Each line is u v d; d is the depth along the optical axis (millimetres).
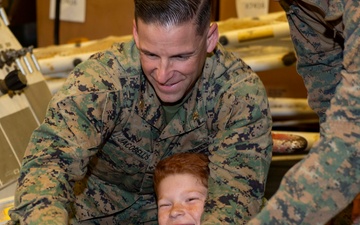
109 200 2395
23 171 1897
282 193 1530
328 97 2355
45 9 3916
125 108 2096
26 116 2641
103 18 3812
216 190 1934
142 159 2242
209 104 2088
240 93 2027
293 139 2992
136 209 2455
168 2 1805
